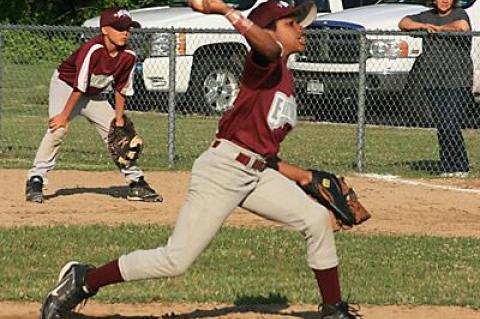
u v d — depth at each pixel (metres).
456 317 10.96
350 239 14.70
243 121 9.38
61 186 18.94
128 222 15.72
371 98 27.56
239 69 28.36
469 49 20.78
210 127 27.33
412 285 12.25
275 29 9.30
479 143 25.94
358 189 19.39
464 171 21.14
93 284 9.95
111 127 17.02
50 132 17.03
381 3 29.95
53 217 16.05
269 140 9.40
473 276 12.75
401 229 15.77
